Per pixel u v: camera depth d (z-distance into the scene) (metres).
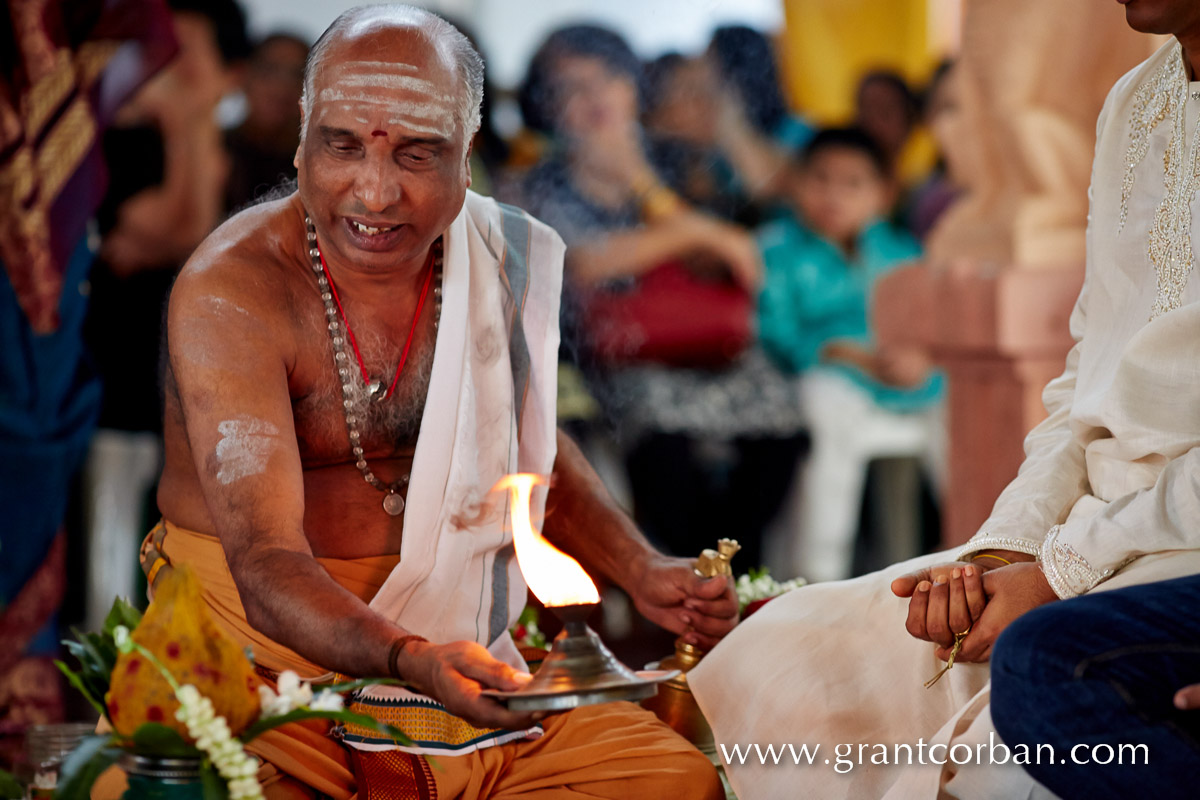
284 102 5.17
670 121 5.66
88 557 4.63
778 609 2.25
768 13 6.17
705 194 5.60
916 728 2.03
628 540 2.39
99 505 4.63
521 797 1.95
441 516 2.03
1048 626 1.61
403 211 1.92
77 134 3.89
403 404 2.11
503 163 5.40
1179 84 2.09
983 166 4.41
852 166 5.69
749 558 5.36
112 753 1.53
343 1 6.03
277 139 5.16
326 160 1.91
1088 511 2.03
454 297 2.08
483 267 2.15
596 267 5.34
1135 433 1.96
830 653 2.13
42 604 3.83
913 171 5.89
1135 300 2.08
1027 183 4.29
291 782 1.89
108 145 4.88
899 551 5.60
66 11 3.89
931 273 4.50
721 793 2.03
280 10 5.96
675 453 5.25
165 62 4.09
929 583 1.96
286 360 2.01
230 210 5.09
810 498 5.48
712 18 6.15
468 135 2.00
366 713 1.94
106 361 4.68
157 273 4.83
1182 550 1.83
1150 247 2.06
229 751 1.50
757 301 5.52
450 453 2.04
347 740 1.94
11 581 3.78
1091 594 1.66
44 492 3.82
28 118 3.81
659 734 2.10
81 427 3.94
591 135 5.40
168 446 2.15
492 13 6.24
